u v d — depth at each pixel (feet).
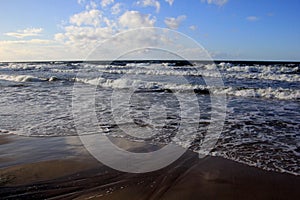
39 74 95.66
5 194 13.00
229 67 95.30
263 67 92.48
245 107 34.30
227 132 23.20
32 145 20.29
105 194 13.07
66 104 36.60
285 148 19.31
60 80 73.31
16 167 16.15
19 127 25.26
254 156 17.85
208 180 14.47
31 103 37.52
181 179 14.62
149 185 13.92
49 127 25.14
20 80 74.02
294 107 34.45
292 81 64.85
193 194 13.07
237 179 14.56
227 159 17.35
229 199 12.63
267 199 12.61
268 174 15.12
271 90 46.32
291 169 15.79
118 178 14.66
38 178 14.66
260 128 24.43
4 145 20.43
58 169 15.81
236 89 48.60
